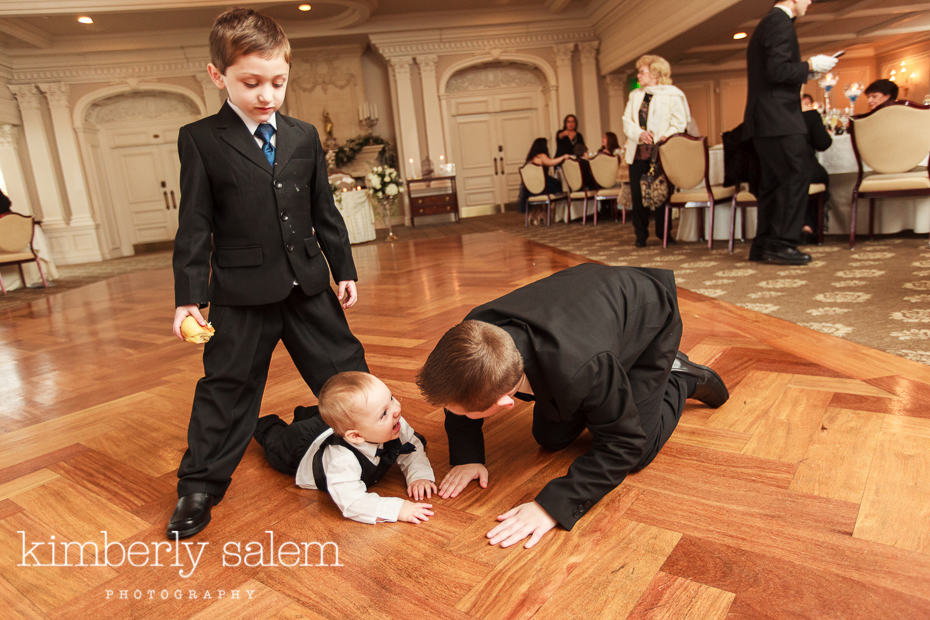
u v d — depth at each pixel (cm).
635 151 531
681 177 496
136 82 1091
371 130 1202
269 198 147
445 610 109
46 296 640
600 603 107
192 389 262
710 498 136
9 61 1021
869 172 460
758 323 264
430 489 151
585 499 129
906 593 102
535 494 146
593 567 117
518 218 1102
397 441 151
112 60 1070
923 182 391
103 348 362
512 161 1252
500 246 668
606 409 123
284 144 150
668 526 127
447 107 1213
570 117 997
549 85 1188
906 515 122
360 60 1185
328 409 135
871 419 165
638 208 543
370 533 137
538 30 1155
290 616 112
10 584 129
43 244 768
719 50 1173
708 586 108
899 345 217
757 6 767
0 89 1010
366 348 292
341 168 1171
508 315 126
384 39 1125
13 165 1056
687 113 521
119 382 285
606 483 129
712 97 1382
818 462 146
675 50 978
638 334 135
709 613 102
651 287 142
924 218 440
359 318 362
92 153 1114
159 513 157
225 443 156
